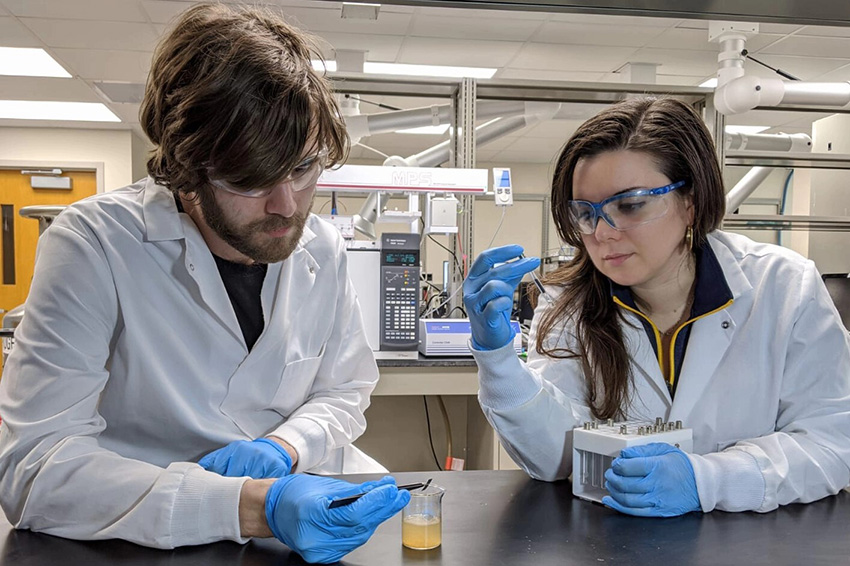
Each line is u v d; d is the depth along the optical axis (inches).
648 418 42.6
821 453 34.6
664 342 44.1
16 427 33.6
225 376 43.1
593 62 182.5
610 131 37.2
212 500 28.4
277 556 27.0
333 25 154.6
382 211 109.7
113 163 243.0
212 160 31.1
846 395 38.0
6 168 237.8
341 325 50.6
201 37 31.9
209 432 41.4
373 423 96.4
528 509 32.1
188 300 41.5
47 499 30.4
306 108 31.3
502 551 26.8
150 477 30.3
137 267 40.3
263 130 30.4
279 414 46.9
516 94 131.9
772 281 41.6
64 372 34.9
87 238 38.8
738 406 40.9
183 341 41.7
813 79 195.6
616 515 31.2
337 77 119.6
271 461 35.1
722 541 27.9
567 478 37.9
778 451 34.1
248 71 30.5
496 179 104.7
